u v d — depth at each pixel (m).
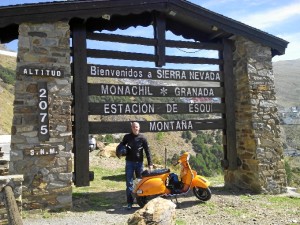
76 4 7.14
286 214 6.60
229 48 9.46
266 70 9.38
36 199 6.50
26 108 6.57
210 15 8.78
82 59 7.48
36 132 6.61
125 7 7.79
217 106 9.18
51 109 6.78
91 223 5.77
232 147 9.29
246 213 6.65
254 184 8.95
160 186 6.73
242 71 9.32
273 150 9.10
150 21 8.99
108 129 7.68
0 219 5.25
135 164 6.98
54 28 7.00
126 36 8.11
